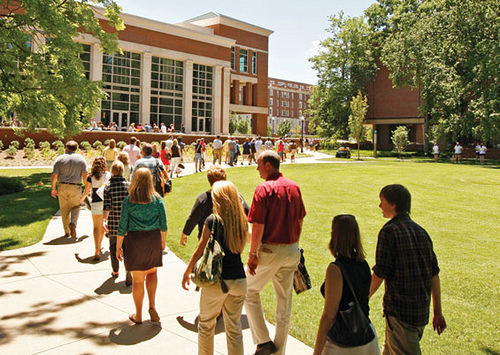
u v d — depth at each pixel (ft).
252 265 11.78
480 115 109.50
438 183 60.44
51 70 49.42
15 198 42.73
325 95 188.24
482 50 114.32
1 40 46.98
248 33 179.63
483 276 21.50
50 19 47.78
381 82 182.60
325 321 9.28
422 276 9.68
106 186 19.30
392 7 176.65
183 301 17.04
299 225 12.68
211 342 11.41
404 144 135.23
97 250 22.24
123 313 15.64
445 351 13.76
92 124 102.12
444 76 120.67
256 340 12.35
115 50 61.52
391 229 9.84
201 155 71.56
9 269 20.29
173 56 139.13
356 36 175.52
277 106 354.54
